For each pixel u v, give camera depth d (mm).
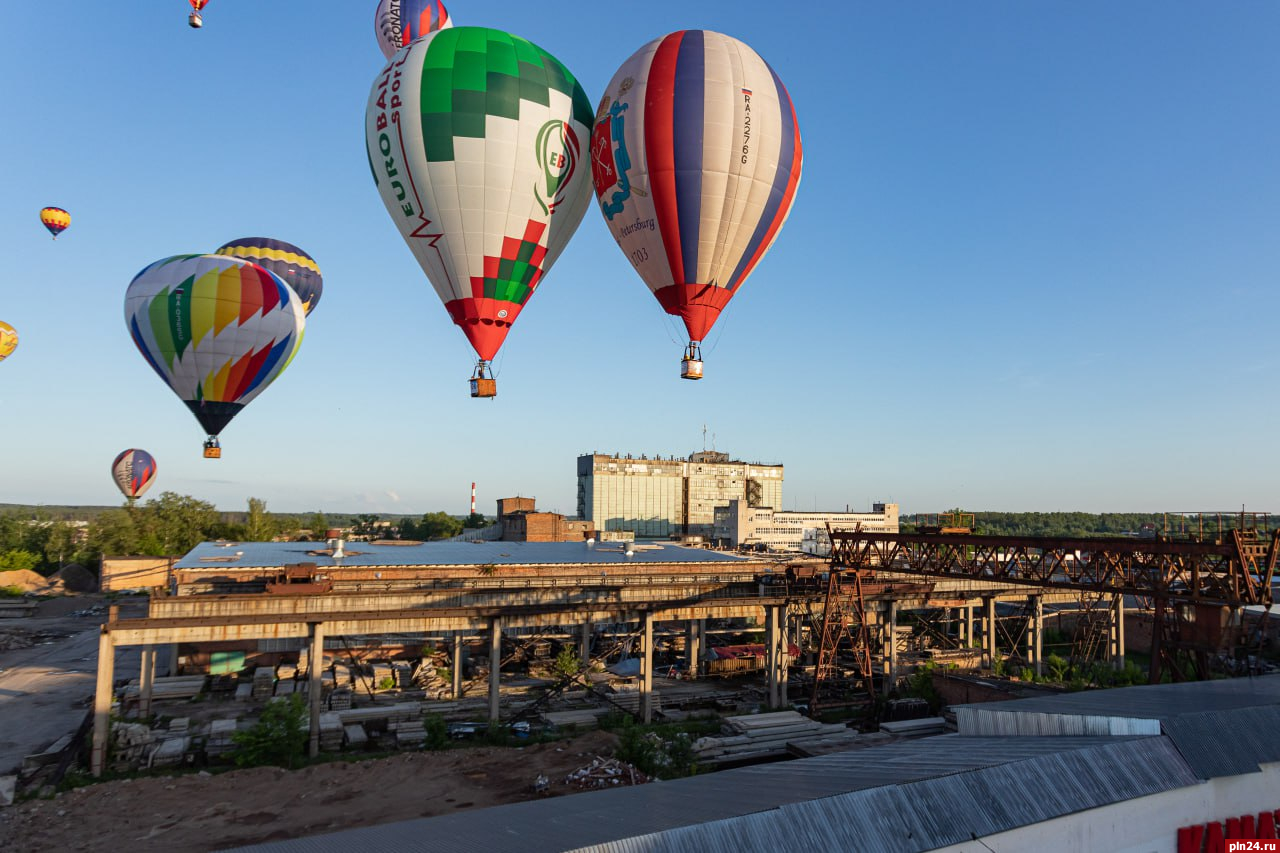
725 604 49469
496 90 43500
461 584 61156
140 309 59219
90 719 43438
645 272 44875
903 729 44250
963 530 46688
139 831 28547
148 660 45875
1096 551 35281
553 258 48000
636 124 42031
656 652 67750
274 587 47625
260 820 29766
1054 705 26156
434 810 30859
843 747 40438
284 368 64812
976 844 17625
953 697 51250
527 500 147625
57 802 31125
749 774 22469
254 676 52812
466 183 43500
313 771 35125
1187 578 32156
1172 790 20844
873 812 17328
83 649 67812
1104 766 20422
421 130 43125
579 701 51000
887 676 55906
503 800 32000
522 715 46719
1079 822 19266
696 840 15727
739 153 41250
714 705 51750
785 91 43875
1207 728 22719
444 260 45500
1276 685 29812
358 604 49156
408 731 42656
